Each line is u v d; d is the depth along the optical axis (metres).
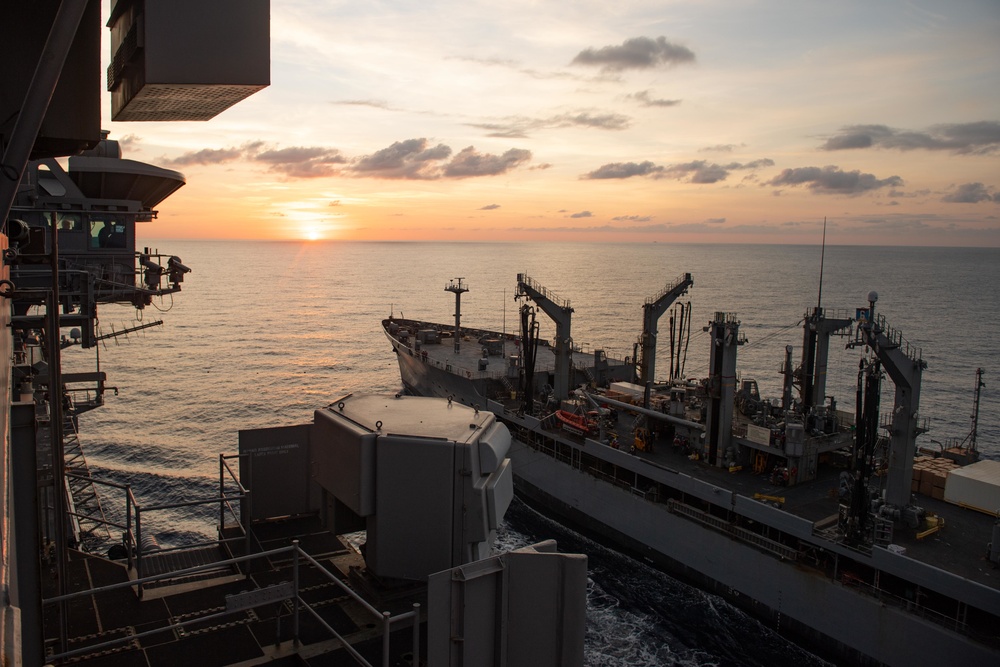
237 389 87.12
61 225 24.53
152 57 5.34
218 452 59.38
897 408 31.70
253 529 13.12
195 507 45.69
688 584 36.78
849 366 106.00
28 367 19.33
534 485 49.03
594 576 37.50
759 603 33.16
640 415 45.66
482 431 9.54
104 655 8.91
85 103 7.11
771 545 33.31
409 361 68.75
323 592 10.45
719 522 35.50
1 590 2.85
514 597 6.31
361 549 11.59
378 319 167.75
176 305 193.25
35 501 6.00
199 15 5.45
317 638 9.16
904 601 28.55
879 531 29.36
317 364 106.75
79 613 10.14
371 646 8.94
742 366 103.81
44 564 12.23
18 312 22.91
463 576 6.05
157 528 42.19
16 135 3.93
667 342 132.00
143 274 26.39
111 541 39.16
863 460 29.97
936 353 115.31
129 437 63.78
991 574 27.81
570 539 42.59
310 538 12.66
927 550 29.80
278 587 8.94
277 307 192.00
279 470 13.52
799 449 36.59
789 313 171.75
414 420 9.87
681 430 44.03
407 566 9.20
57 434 9.05
